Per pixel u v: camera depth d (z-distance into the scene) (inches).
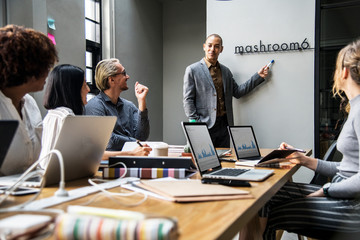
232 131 83.8
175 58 255.1
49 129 58.7
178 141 254.7
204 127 67.0
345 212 53.6
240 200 37.4
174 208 33.5
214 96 143.5
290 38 141.9
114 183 46.1
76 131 45.0
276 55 144.2
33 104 64.9
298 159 72.1
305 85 140.3
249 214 34.4
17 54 44.9
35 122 63.7
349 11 143.6
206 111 144.4
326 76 145.6
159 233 20.0
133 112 116.7
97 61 193.8
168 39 257.1
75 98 66.0
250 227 57.4
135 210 32.4
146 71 234.1
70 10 158.2
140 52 226.4
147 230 20.1
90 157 50.9
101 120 49.5
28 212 30.8
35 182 45.4
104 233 20.3
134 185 43.9
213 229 27.0
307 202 57.1
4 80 46.9
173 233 20.8
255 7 146.9
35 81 48.6
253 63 147.9
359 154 54.1
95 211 23.3
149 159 53.1
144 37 231.3
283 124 143.5
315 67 138.7
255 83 143.7
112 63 108.3
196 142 60.3
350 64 59.1
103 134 51.4
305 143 140.6
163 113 258.5
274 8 144.1
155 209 33.0
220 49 144.8
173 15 255.1
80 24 165.6
